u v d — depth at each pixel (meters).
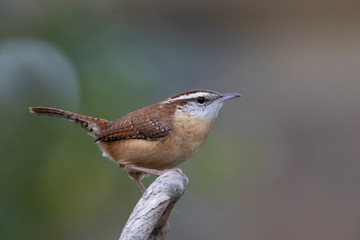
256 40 15.95
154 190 5.32
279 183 12.77
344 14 15.20
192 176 10.03
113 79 9.88
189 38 14.80
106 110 9.46
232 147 11.08
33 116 9.30
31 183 9.02
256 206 12.16
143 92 10.12
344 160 13.27
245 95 14.73
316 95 14.89
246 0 15.05
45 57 9.81
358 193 12.55
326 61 15.60
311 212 12.28
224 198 11.20
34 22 10.21
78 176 9.33
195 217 11.43
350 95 14.73
